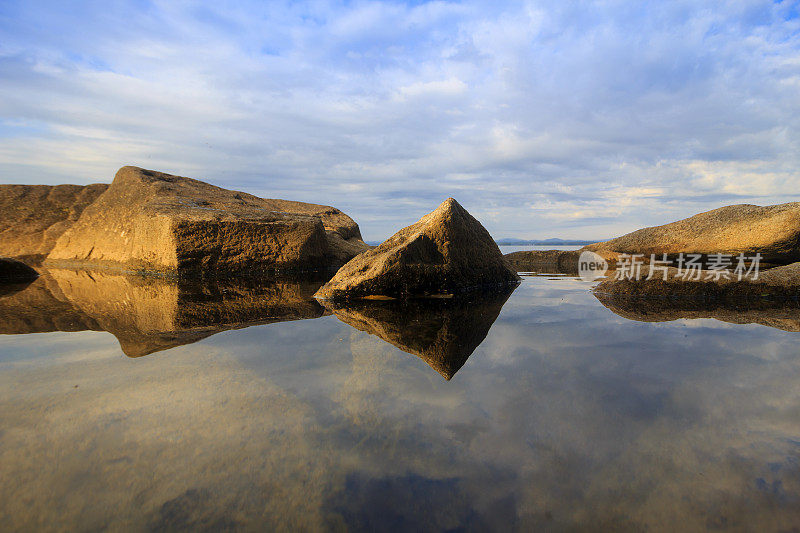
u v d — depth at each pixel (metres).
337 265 10.15
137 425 1.27
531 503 0.90
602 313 3.25
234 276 8.01
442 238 4.96
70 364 1.90
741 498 0.90
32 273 7.42
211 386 1.60
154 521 0.85
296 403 1.43
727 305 3.62
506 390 1.54
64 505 0.91
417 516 0.86
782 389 1.53
